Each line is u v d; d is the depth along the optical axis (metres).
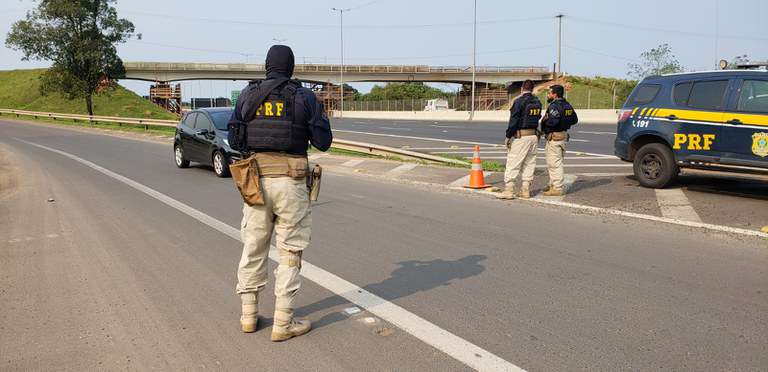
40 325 4.09
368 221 7.43
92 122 39.62
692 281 4.82
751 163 8.10
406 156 15.41
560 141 8.81
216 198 9.58
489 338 3.73
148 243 6.45
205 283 4.98
